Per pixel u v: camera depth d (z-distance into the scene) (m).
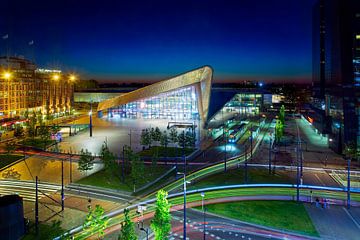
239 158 80.81
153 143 96.25
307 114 160.25
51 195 53.91
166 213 31.22
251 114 181.62
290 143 101.38
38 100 148.50
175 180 62.28
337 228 42.12
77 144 93.44
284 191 56.47
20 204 39.91
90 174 64.81
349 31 80.94
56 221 43.84
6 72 133.62
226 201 51.12
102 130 118.62
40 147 88.56
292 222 43.66
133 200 51.78
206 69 112.31
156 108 148.38
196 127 124.12
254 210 47.62
